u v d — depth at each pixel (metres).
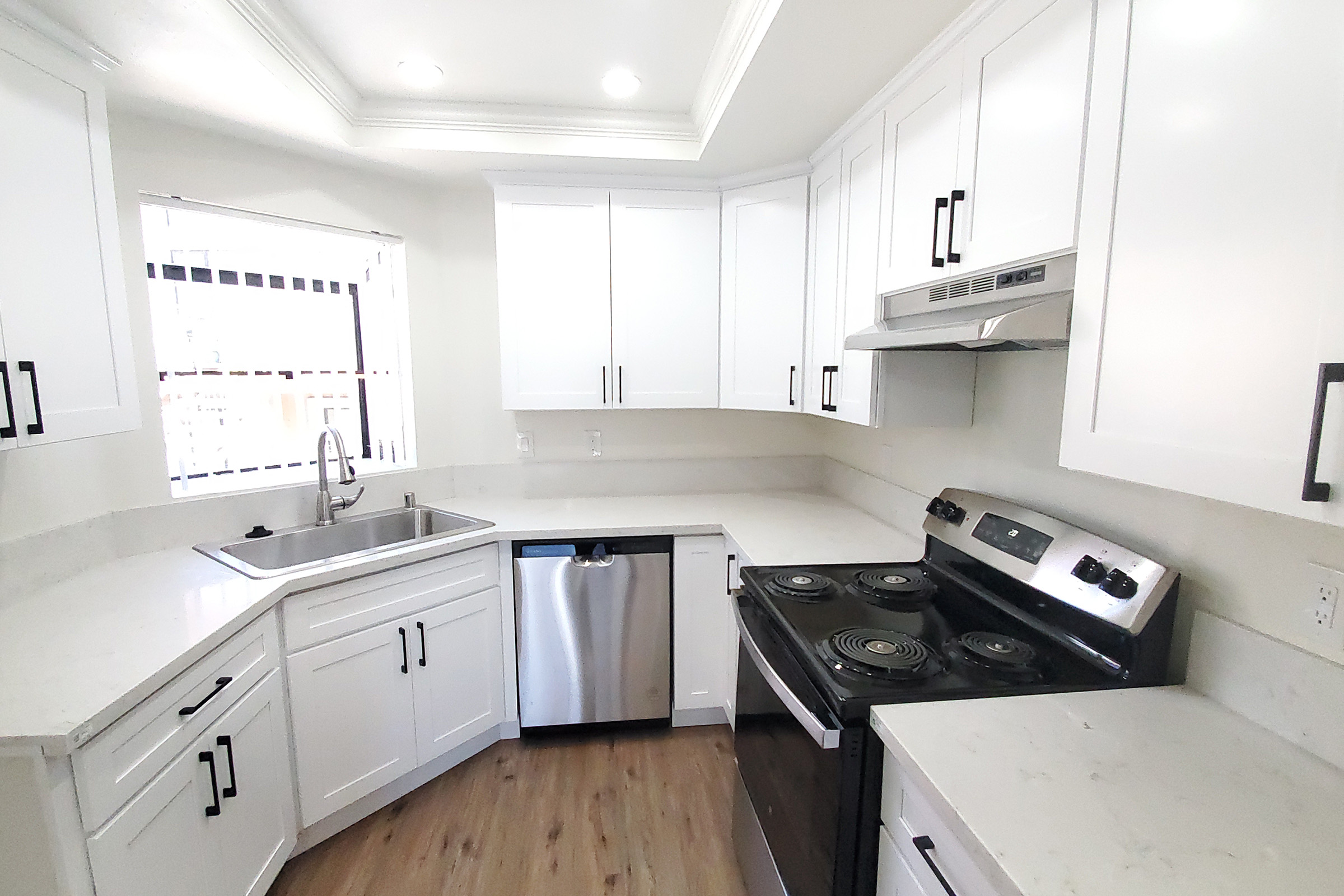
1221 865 0.71
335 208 2.32
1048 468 1.48
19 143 1.25
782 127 1.94
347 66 1.87
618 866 1.80
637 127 2.21
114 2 1.27
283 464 2.34
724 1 1.54
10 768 0.99
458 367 2.73
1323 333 0.62
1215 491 0.75
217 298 2.12
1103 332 0.91
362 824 1.96
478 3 1.54
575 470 2.86
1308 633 0.93
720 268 2.55
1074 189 0.97
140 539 1.89
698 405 2.60
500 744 2.38
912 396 1.74
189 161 1.96
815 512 2.52
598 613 2.33
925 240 1.45
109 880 1.08
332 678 1.81
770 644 1.46
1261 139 0.68
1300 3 0.64
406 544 2.03
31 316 1.26
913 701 1.07
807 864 1.21
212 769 1.36
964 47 1.28
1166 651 1.13
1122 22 0.86
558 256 2.47
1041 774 0.87
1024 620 1.36
